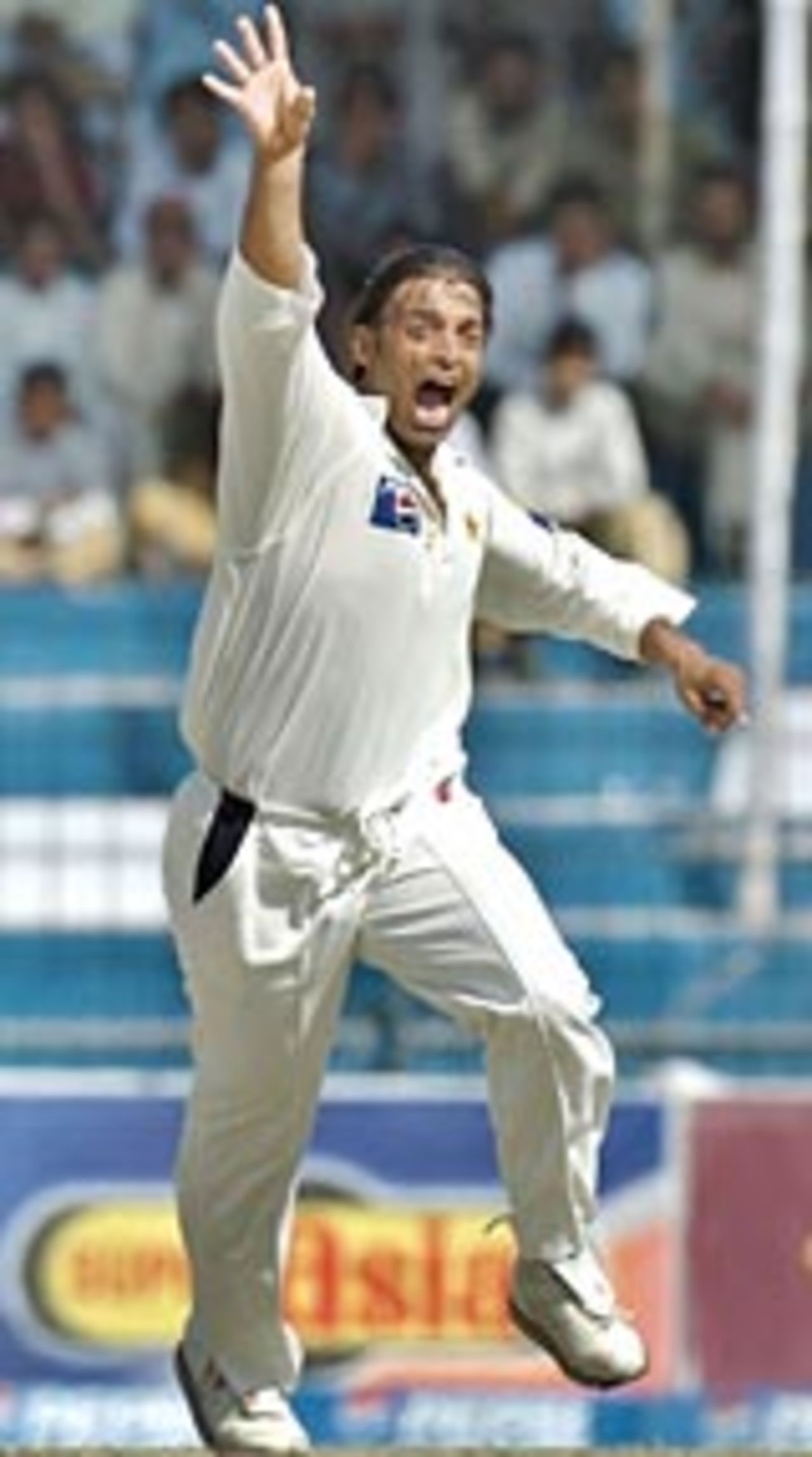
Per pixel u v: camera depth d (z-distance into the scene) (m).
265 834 25.14
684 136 52.03
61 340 50.94
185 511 50.59
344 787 25.11
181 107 51.53
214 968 25.42
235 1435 26.61
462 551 25.20
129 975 47.19
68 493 50.75
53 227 51.22
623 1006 47.06
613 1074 26.30
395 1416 41.03
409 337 24.97
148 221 51.34
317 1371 41.00
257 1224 26.47
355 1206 41.16
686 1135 41.62
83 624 48.81
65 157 51.38
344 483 24.77
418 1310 41.09
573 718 47.94
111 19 51.72
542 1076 25.41
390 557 24.83
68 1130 41.31
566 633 26.53
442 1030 45.22
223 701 25.16
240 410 24.53
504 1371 41.03
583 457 50.31
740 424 51.59
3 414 50.81
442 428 25.14
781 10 47.94
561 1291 25.84
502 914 25.30
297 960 25.28
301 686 24.97
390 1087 41.31
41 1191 41.22
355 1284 41.12
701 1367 41.38
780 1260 41.53
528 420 50.47
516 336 51.28
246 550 24.89
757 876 47.09
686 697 26.25
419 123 51.88
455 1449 28.02
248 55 24.83
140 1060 46.06
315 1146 41.16
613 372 51.69
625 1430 41.22
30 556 50.31
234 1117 26.00
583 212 51.62
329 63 51.84
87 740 48.06
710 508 51.47
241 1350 26.67
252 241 24.09
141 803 47.94
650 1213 41.56
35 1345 41.16
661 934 47.12
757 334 49.78
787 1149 41.59
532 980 25.16
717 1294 41.47
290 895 25.20
